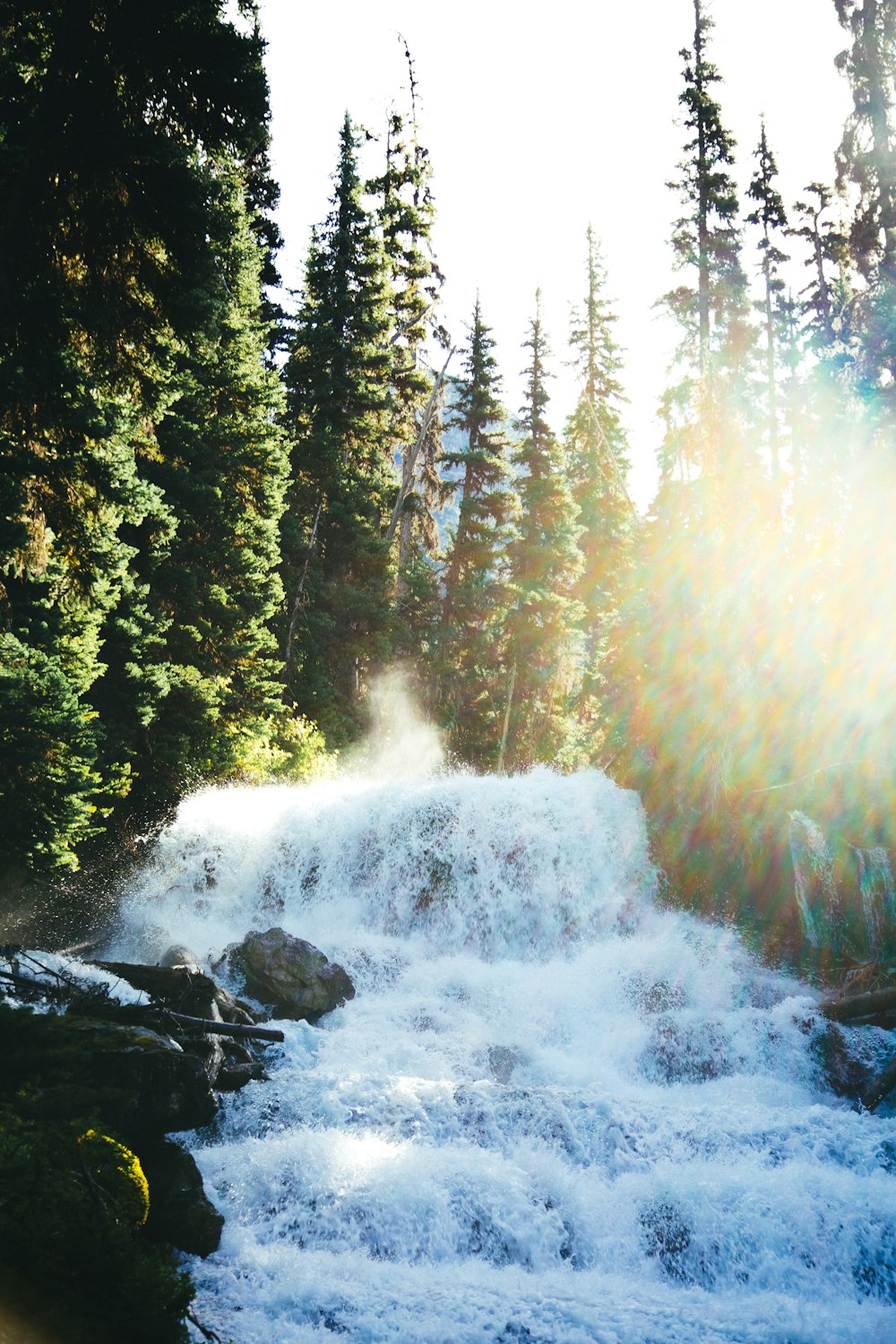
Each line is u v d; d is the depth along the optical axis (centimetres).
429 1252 932
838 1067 1501
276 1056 1333
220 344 2952
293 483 4009
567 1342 770
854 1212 966
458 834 2202
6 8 1386
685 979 1816
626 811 2336
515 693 4528
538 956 2083
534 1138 1098
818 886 2066
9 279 1387
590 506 5250
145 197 1490
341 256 4356
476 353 5178
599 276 5831
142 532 2316
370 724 3981
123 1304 586
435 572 4775
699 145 3531
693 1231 958
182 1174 891
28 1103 773
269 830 2239
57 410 1444
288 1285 831
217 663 2603
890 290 2742
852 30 2848
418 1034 1542
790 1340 795
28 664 1526
